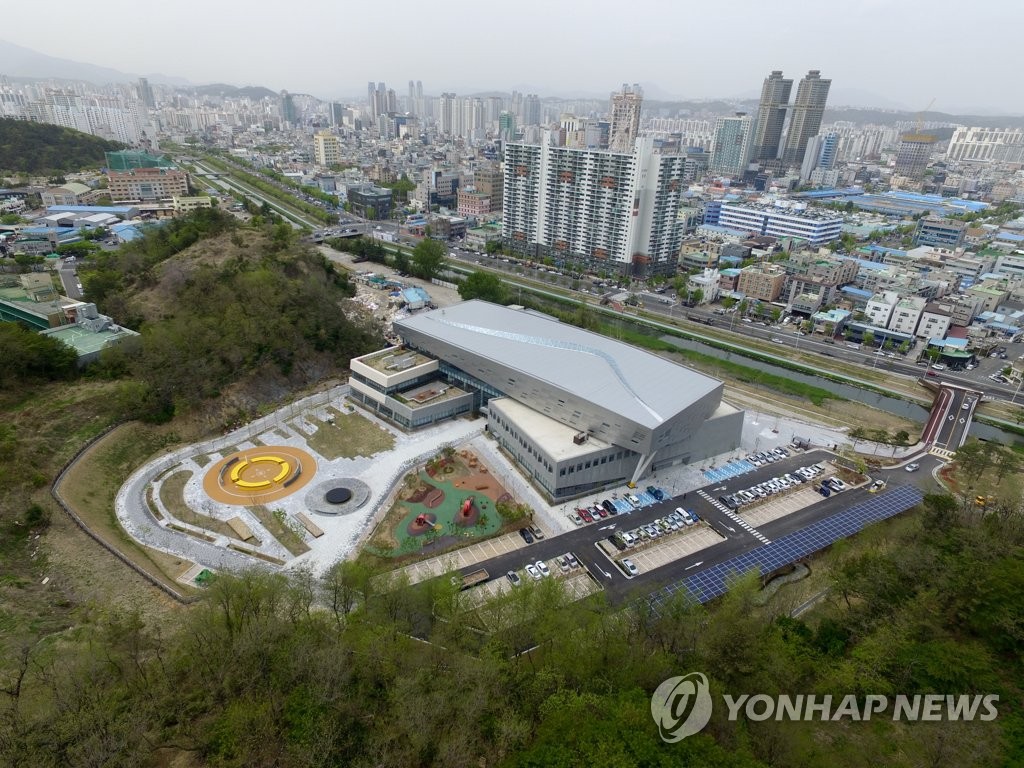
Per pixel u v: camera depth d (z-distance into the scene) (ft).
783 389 653.30
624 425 421.18
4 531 326.44
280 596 276.41
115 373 492.95
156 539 366.02
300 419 515.50
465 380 547.90
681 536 396.78
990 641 255.70
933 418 574.56
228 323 553.23
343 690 216.13
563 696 212.43
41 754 180.24
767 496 438.81
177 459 449.89
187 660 229.66
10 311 579.89
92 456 420.36
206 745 193.98
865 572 317.42
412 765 194.59
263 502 410.72
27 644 240.12
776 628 274.36
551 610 269.44
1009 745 205.26
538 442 437.58
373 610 275.59
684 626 260.21
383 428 510.58
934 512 370.73
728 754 182.91
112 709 200.34
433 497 425.69
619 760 173.99
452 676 232.53
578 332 556.10
